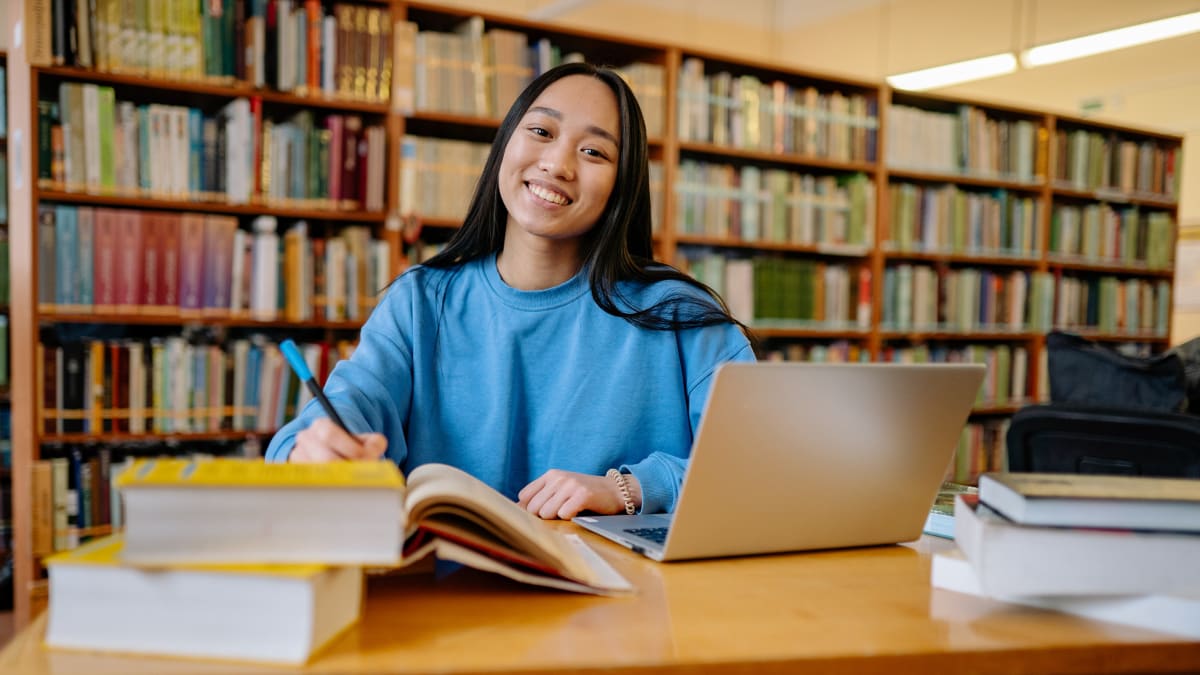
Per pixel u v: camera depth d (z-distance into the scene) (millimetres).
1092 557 799
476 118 3516
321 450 912
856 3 7371
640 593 858
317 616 653
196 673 620
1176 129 6637
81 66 2869
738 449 942
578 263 1502
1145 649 758
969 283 4914
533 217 1408
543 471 1445
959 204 4859
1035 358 5184
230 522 664
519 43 3613
